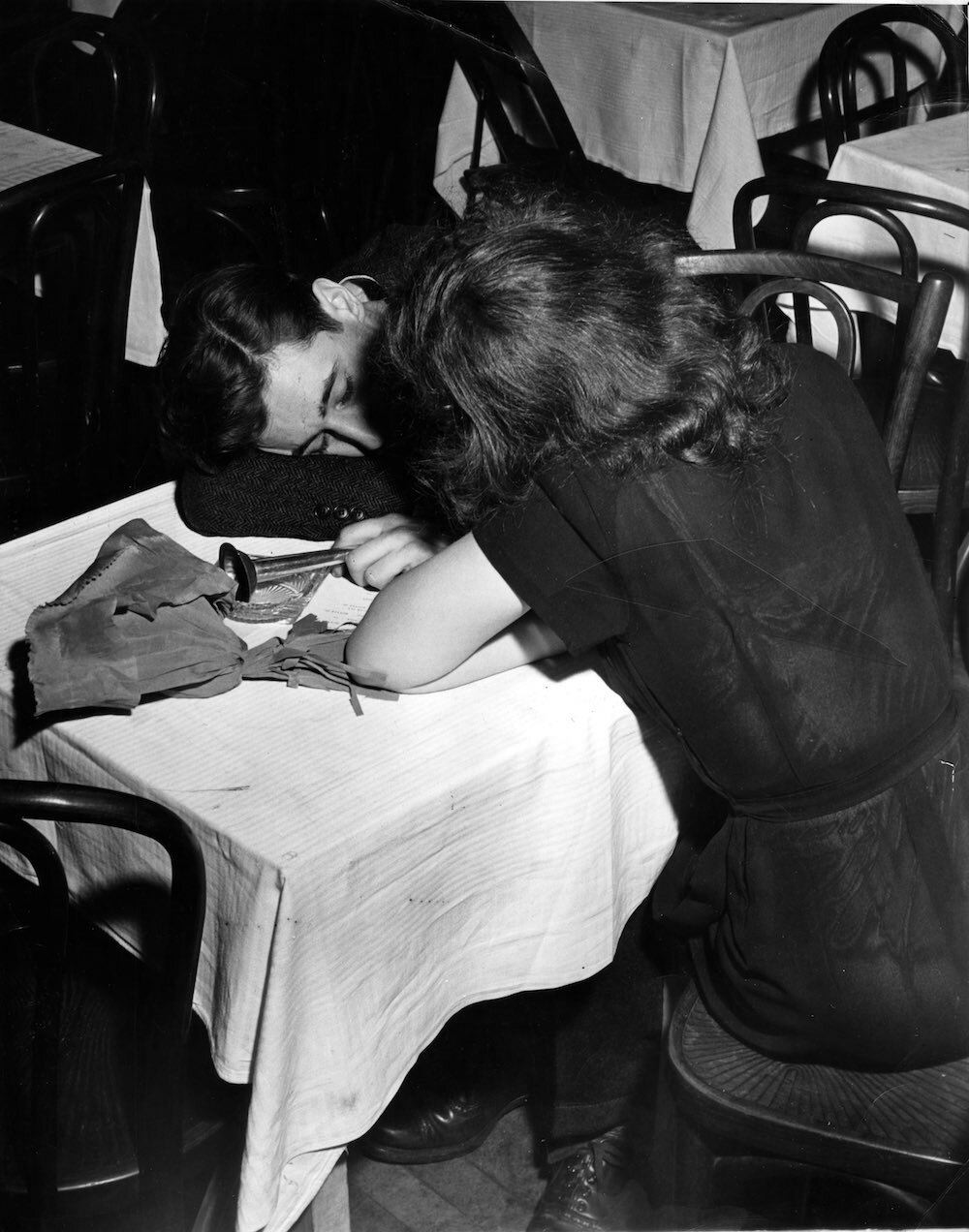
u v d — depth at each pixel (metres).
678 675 1.04
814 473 1.05
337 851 0.95
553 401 0.95
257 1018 0.99
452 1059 1.50
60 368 2.24
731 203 2.77
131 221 2.11
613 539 0.99
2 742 1.14
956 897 1.09
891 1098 1.11
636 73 2.86
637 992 1.43
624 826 1.21
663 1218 1.31
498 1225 1.43
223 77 2.94
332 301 1.33
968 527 1.97
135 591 1.13
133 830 0.92
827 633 1.04
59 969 0.97
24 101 2.84
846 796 1.08
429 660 1.09
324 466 1.35
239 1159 1.09
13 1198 1.05
